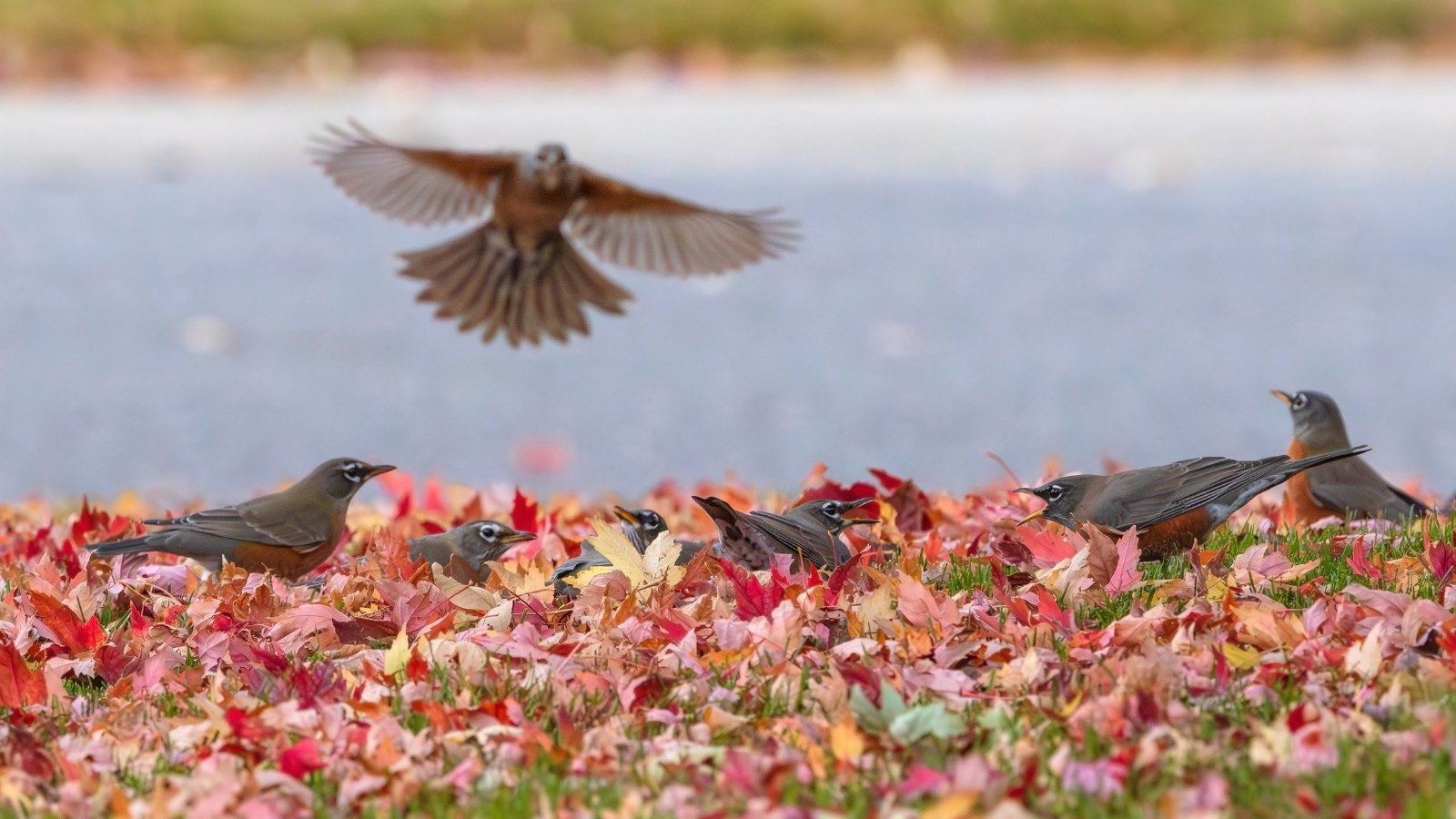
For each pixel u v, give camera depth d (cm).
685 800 598
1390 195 2752
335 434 1788
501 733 659
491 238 984
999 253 2483
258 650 755
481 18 3469
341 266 2436
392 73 3338
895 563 888
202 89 3203
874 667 708
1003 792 586
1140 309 2222
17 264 2411
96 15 3356
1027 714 665
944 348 2077
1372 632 687
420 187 979
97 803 621
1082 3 3609
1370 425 1775
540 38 3450
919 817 570
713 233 1010
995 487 1177
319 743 665
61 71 3238
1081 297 2286
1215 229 2580
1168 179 2852
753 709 691
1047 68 3500
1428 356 2003
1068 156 2966
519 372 2017
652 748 651
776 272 2441
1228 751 629
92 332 2120
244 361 2017
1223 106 3181
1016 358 2031
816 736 652
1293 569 830
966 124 3089
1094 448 1703
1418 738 620
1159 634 746
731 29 3497
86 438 1755
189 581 941
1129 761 607
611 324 2258
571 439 1767
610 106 3133
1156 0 3609
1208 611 771
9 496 1573
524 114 3030
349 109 3042
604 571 854
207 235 2570
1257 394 1889
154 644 802
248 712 687
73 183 2794
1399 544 925
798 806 591
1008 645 739
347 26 3412
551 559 995
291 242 2548
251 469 1669
